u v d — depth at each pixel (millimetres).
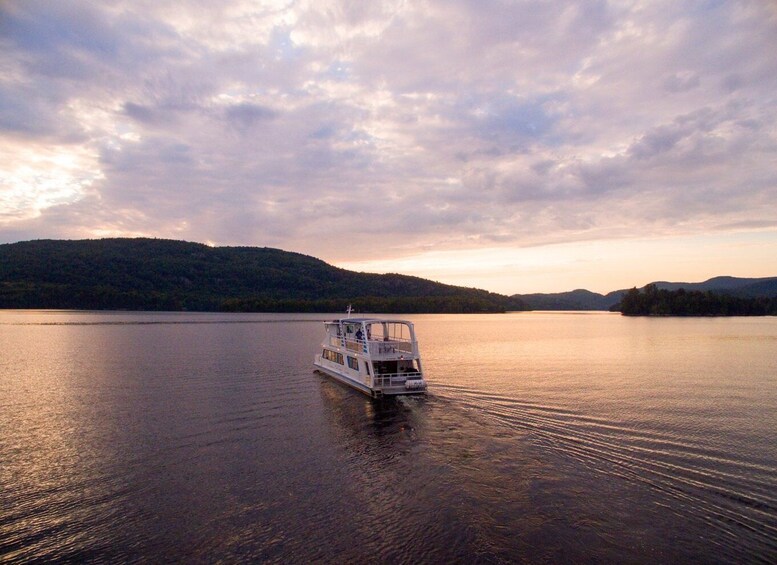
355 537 17484
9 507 19688
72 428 30047
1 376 48625
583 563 15836
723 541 16984
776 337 105562
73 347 76250
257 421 31875
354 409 34875
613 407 34844
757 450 25672
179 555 16422
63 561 16125
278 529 18031
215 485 21812
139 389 41906
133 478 22531
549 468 23375
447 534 17625
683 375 50125
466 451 25891
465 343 92250
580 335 115688
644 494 20547
